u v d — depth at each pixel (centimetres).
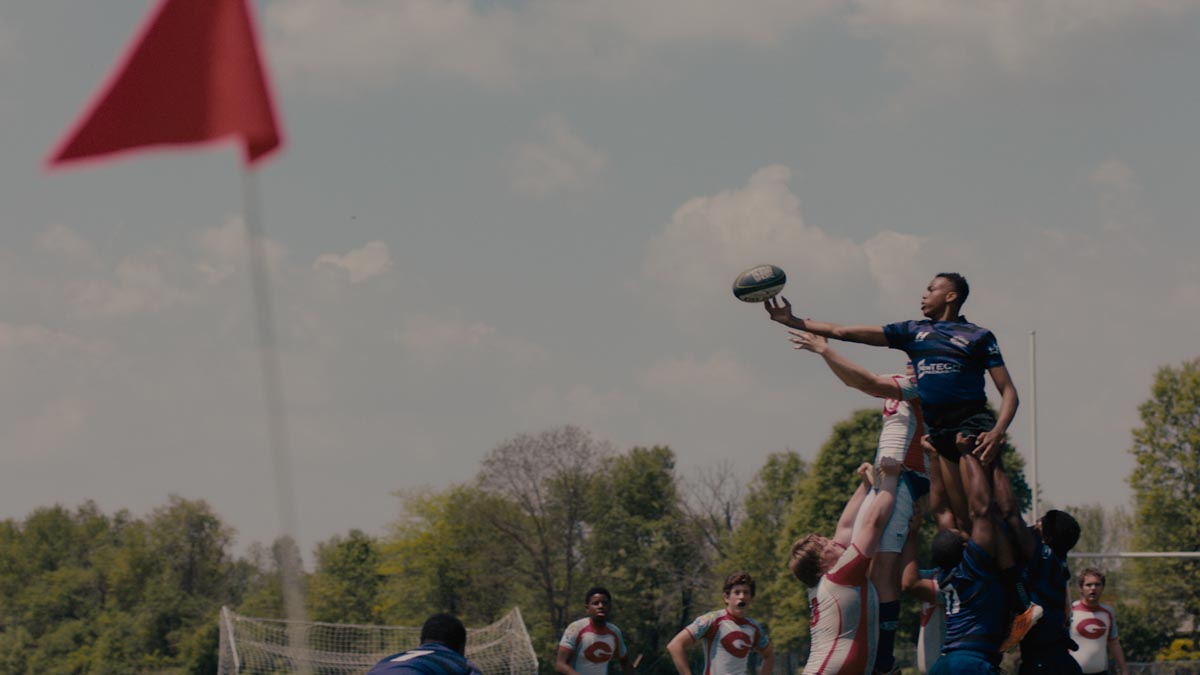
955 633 852
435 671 816
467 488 8025
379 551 10700
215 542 10500
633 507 8500
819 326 942
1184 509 7019
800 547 858
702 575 8569
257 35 447
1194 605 6975
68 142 440
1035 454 4406
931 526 6303
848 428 7500
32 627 10425
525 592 7838
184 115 444
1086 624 1543
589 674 1549
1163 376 7162
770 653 1405
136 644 9850
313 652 3972
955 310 923
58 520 11475
